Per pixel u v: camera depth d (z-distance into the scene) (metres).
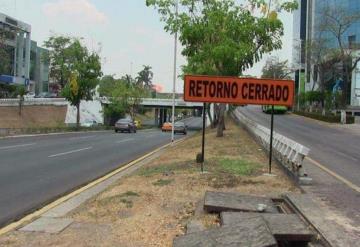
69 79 65.88
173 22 25.73
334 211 8.88
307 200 9.78
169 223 8.49
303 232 7.38
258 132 24.64
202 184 12.13
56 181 14.35
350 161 18.88
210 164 15.95
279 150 15.35
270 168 14.08
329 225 7.85
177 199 10.40
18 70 103.94
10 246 7.20
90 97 67.50
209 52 24.52
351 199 10.12
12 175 15.23
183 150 22.47
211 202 9.21
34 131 45.38
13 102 72.31
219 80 13.89
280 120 59.81
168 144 32.50
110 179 14.95
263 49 25.77
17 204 10.86
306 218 8.33
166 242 7.42
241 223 7.61
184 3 25.70
